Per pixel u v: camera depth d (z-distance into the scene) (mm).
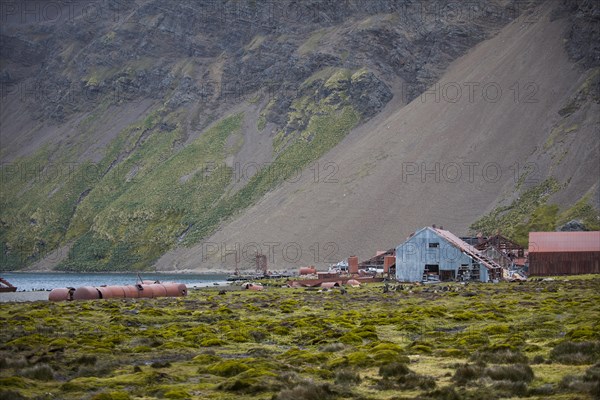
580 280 185500
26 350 65688
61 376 54812
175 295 151750
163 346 68375
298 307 114062
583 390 45594
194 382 52031
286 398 45594
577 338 66250
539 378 50656
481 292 143500
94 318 96062
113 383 51125
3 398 45531
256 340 74125
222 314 101250
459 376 51281
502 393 46594
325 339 71750
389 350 62031
